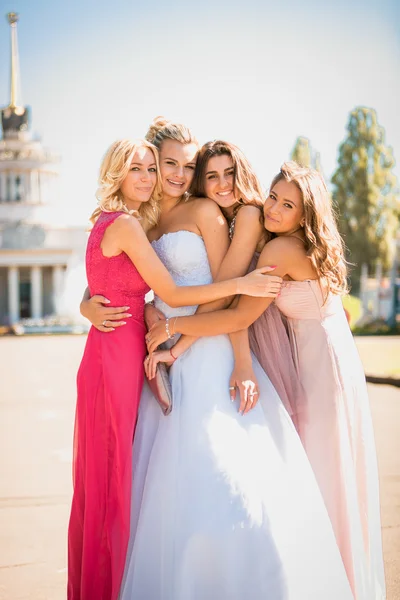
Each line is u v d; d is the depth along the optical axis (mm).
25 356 23297
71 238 61875
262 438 3047
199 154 3369
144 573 2877
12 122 68562
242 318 3105
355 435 3309
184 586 2719
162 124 3494
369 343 24656
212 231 3283
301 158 40250
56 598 3725
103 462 3076
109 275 3178
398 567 3986
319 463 3225
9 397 12102
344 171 44125
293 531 2873
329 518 3170
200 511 2795
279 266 3174
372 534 3293
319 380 3273
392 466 6426
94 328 3227
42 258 60031
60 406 10930
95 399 3135
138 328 3232
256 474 2930
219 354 3219
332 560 2900
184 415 3066
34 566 4227
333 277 3188
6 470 6691
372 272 44469
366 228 43719
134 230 3078
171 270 3326
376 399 10781
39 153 66750
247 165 3326
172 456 2988
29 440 8164
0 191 67250
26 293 63062
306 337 3316
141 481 3113
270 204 3184
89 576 3000
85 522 3053
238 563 2734
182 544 2764
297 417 3322
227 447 2943
